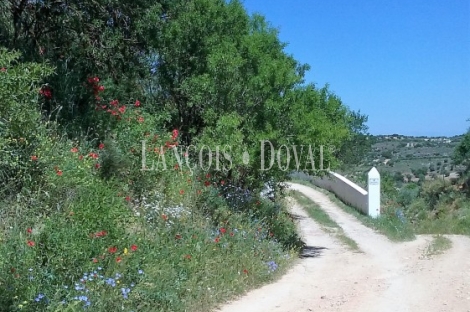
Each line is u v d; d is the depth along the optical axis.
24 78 7.60
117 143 10.16
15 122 7.54
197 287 7.64
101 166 9.42
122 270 6.66
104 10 13.09
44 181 7.88
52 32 12.46
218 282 8.17
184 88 13.29
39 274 5.82
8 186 7.55
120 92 12.84
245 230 10.68
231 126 11.69
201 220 9.92
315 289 8.90
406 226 18.81
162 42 13.78
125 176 9.79
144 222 8.61
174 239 8.52
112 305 6.18
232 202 12.02
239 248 9.68
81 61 12.66
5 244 5.99
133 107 12.06
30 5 12.05
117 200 7.90
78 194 7.79
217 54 12.30
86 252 6.37
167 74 14.11
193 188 10.76
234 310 7.42
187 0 14.10
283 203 17.28
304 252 13.50
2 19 11.32
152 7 13.67
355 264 11.78
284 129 12.22
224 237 9.68
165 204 9.59
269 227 12.36
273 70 12.08
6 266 5.47
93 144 10.23
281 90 12.30
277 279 9.79
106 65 13.34
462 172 28.75
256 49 12.48
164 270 7.29
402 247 14.83
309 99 12.64
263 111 12.16
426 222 20.08
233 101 12.34
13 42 11.18
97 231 6.77
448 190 26.70
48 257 6.08
